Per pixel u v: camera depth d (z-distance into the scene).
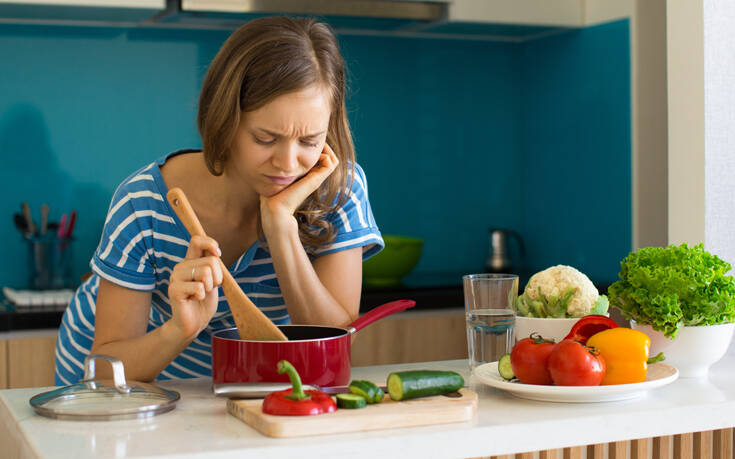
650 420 1.04
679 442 1.19
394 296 2.76
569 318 1.27
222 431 0.95
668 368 1.17
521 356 1.11
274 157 1.17
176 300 1.14
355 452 0.90
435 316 2.78
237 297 1.11
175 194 1.15
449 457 0.94
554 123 3.30
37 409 1.03
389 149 3.40
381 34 3.36
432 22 3.04
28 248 2.93
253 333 1.12
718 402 1.08
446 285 2.99
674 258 1.24
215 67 1.18
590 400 1.07
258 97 1.12
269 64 1.12
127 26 3.07
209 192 1.35
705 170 1.88
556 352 1.07
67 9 2.69
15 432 1.01
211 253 1.15
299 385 0.96
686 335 1.21
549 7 3.04
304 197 1.28
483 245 3.54
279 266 1.29
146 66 3.10
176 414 1.03
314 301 1.31
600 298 1.28
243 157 1.19
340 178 1.33
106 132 3.07
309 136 1.16
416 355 2.76
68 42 3.02
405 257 3.00
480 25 3.07
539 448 0.98
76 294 1.68
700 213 1.94
